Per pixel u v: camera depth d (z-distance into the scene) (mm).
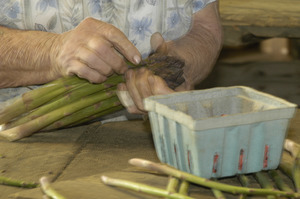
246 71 4277
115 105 1754
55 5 1806
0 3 1777
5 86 1787
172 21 1921
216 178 1184
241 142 1164
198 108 1283
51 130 1757
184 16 1944
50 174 1390
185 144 1168
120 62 1552
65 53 1571
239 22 2980
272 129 1180
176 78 1694
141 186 1152
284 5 3035
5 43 1711
